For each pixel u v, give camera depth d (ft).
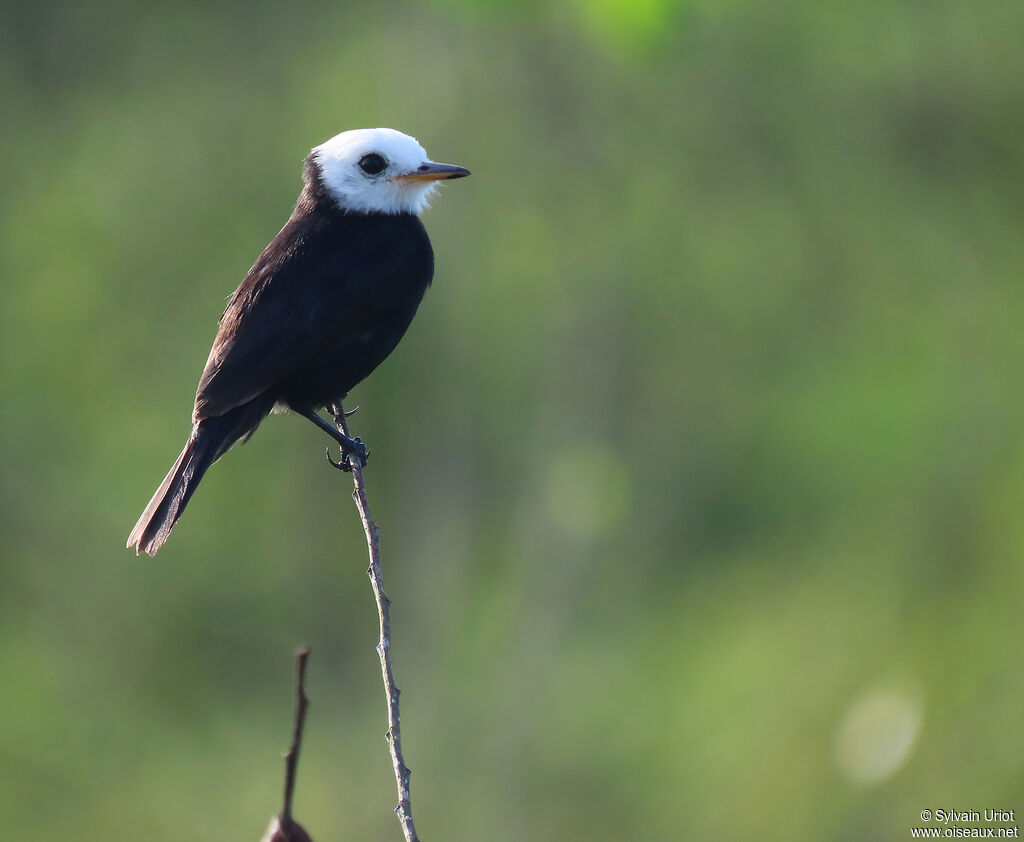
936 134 55.36
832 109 56.59
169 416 63.77
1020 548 44.42
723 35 53.83
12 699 61.21
